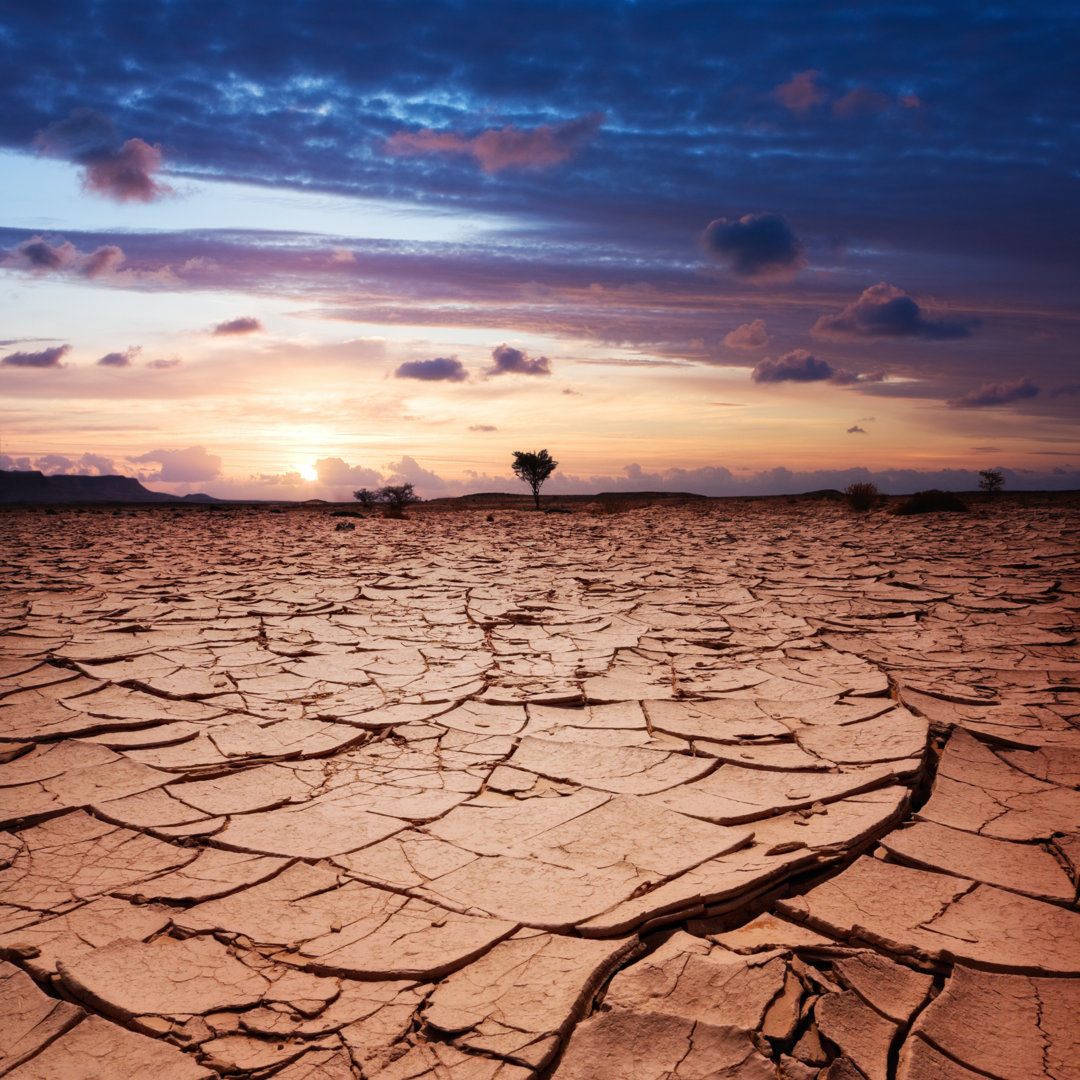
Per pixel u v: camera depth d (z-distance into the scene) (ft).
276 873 10.59
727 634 25.70
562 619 28.37
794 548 51.34
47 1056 7.26
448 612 29.78
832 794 12.77
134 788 13.47
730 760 14.51
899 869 10.39
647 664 21.88
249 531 76.84
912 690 18.25
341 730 16.46
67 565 44.98
